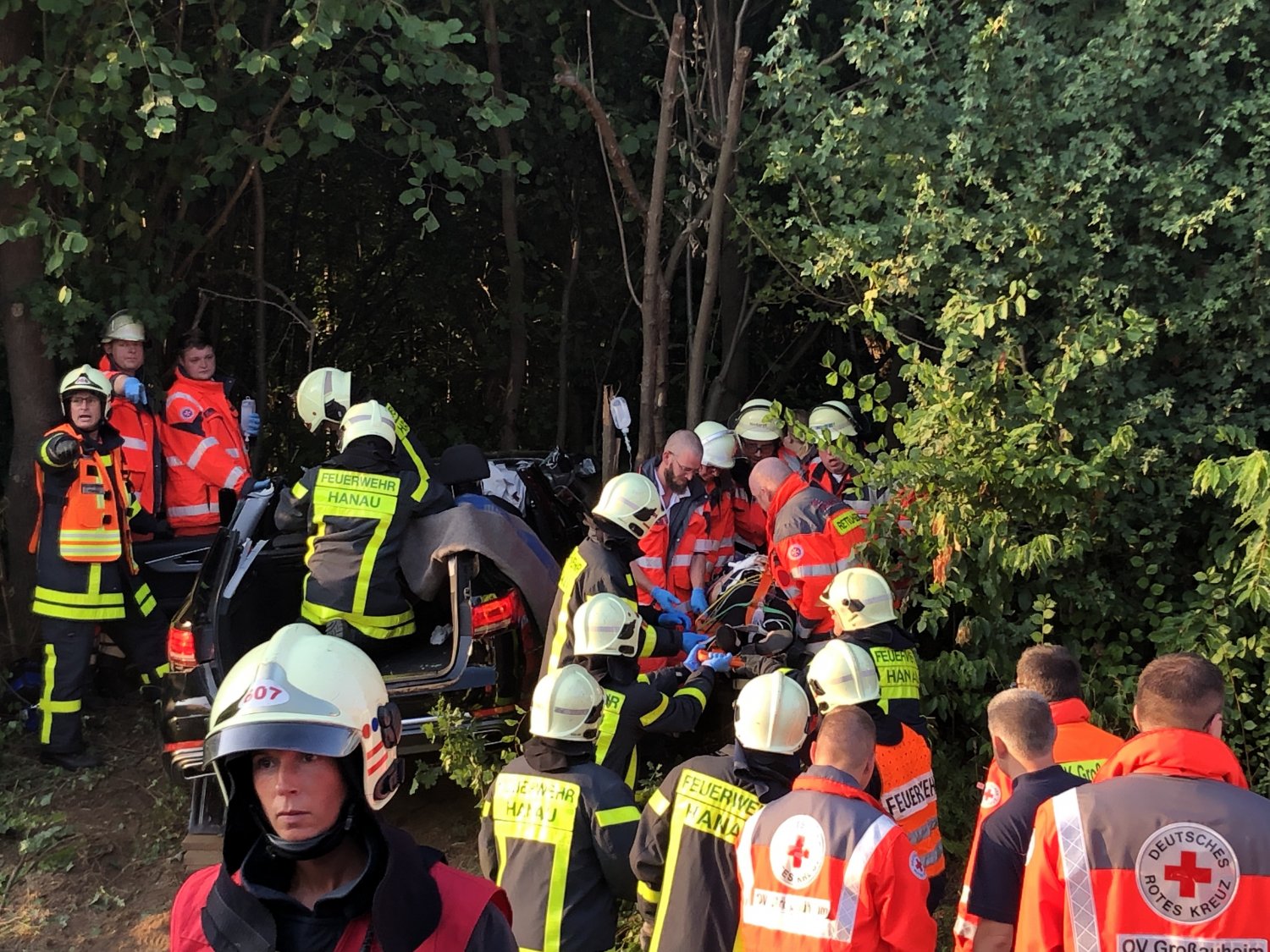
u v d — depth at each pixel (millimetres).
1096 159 5180
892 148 5637
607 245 9555
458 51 8430
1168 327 5188
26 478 6500
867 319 5566
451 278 10227
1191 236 5301
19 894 4562
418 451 5891
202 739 4492
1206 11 5129
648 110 8500
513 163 8500
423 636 5488
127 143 6070
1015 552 4512
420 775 4809
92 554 5586
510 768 3371
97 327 6809
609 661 3893
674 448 5824
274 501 5289
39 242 6359
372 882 1593
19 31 6078
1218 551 4746
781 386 8984
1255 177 5098
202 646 4613
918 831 3721
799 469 6121
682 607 5613
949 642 5207
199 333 6699
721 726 5465
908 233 5469
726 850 3043
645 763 5172
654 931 3131
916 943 2543
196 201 8148
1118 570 5211
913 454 4816
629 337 9516
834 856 2607
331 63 7566
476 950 1629
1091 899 2215
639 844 3164
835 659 3506
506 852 3295
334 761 1647
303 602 4922
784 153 5883
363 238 10219
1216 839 2160
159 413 6906
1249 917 2127
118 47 5684
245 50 7227
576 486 7418
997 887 2658
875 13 5578
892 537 4797
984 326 5000
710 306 6680
